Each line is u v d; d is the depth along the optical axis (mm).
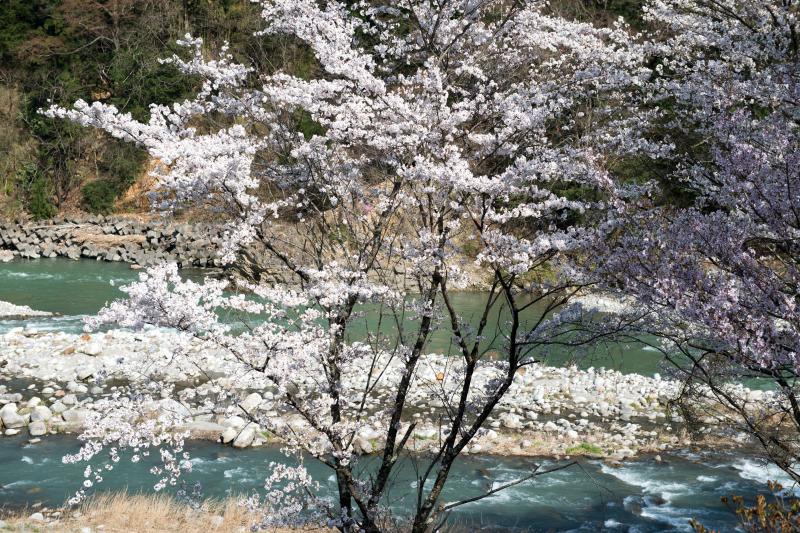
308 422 6094
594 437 12102
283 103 6398
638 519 9023
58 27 46656
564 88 7457
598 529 8672
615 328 5520
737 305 4633
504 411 13406
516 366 5898
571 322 5727
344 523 5758
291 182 6582
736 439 11758
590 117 7941
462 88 7816
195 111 6168
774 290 4816
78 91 44250
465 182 5410
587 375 15969
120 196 42969
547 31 8641
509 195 5746
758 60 8844
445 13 7297
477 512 9016
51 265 31656
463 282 5914
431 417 12086
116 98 40344
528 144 6961
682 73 9336
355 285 5539
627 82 7969
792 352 4477
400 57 8008
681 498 9695
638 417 13305
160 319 4828
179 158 5344
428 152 6309
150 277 4797
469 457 11031
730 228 5188
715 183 7043
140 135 5570
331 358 5699
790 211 5320
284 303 5270
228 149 5461
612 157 7918
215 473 10008
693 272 4805
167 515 8453
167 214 5824
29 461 10188
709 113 7738
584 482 10211
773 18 8391
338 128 6156
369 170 6652
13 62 46344
